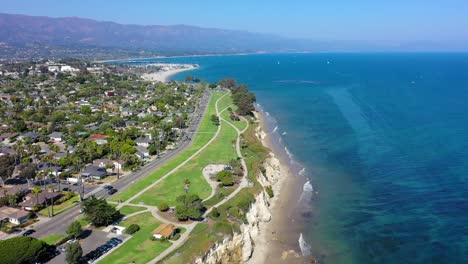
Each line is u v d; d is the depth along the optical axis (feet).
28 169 374.02
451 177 410.93
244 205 319.68
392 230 310.45
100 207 293.02
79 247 239.91
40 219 307.78
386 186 397.80
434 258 270.26
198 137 569.64
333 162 479.41
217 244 266.57
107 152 479.41
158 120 648.38
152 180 394.52
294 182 421.59
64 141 546.26
